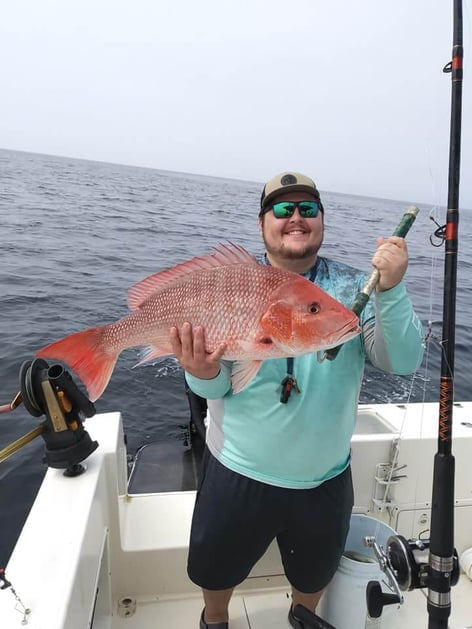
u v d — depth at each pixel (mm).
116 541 2340
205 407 3641
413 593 2553
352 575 2137
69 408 1976
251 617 2383
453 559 1645
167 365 6586
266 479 1904
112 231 18594
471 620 2414
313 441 1856
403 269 1625
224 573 2035
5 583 1422
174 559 2414
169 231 19938
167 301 1790
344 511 2000
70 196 33281
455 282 1665
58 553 1590
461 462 2662
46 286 9906
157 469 3316
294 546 2014
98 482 2020
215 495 1981
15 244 14141
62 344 1896
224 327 1698
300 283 1678
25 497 3949
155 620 2328
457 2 1650
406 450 2596
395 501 2648
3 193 29391
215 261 1757
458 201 1661
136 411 5406
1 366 6133
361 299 1605
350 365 1892
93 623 2100
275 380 1854
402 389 5980
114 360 1920
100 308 8680
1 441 4656
